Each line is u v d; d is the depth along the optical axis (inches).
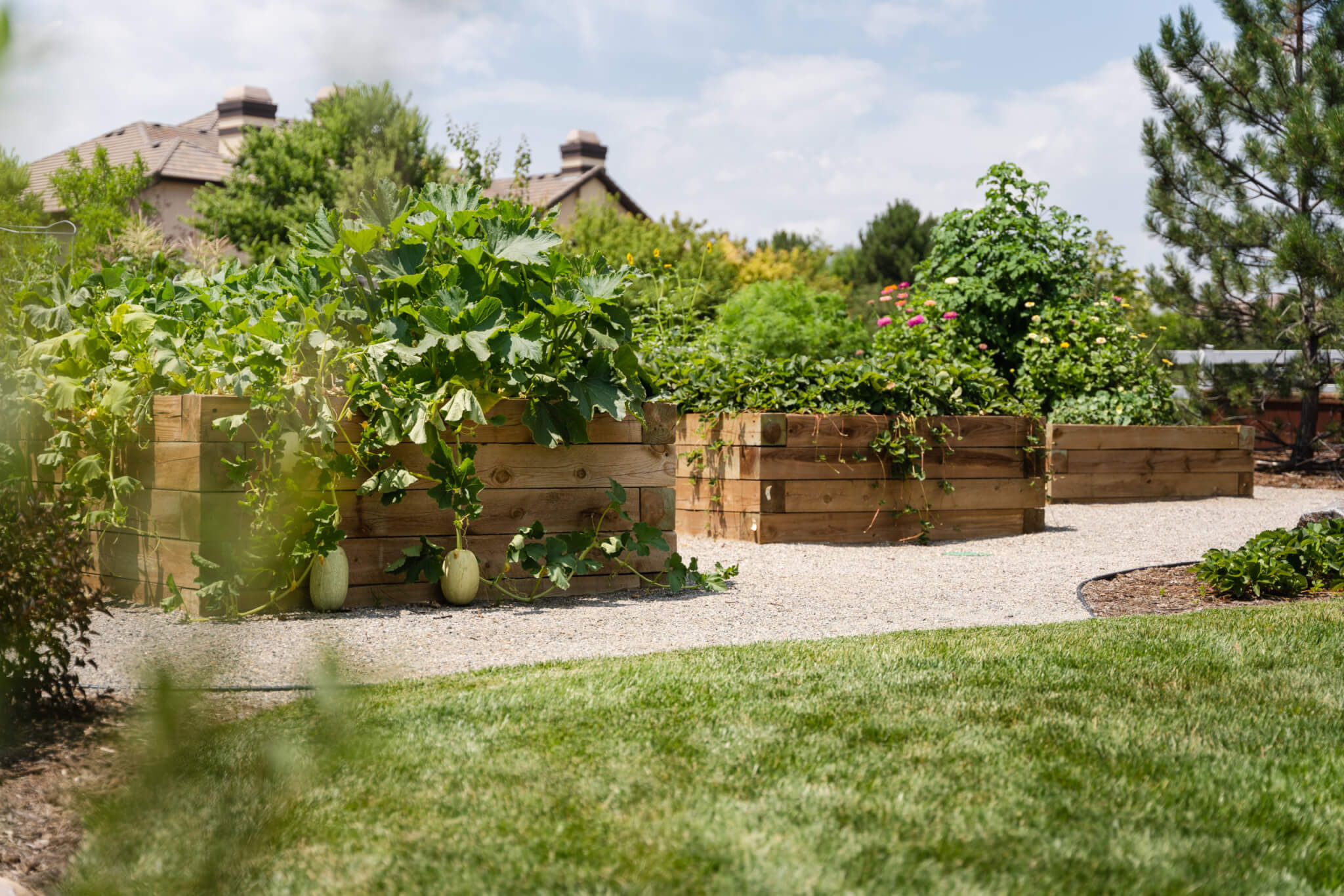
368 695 118.6
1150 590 217.2
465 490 185.3
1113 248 669.9
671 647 159.2
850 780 91.4
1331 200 493.4
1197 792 91.1
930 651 146.7
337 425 176.9
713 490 294.7
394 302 188.9
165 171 883.4
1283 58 513.0
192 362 181.9
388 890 70.1
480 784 89.4
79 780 89.4
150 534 175.0
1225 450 404.2
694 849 76.3
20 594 102.3
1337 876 76.2
